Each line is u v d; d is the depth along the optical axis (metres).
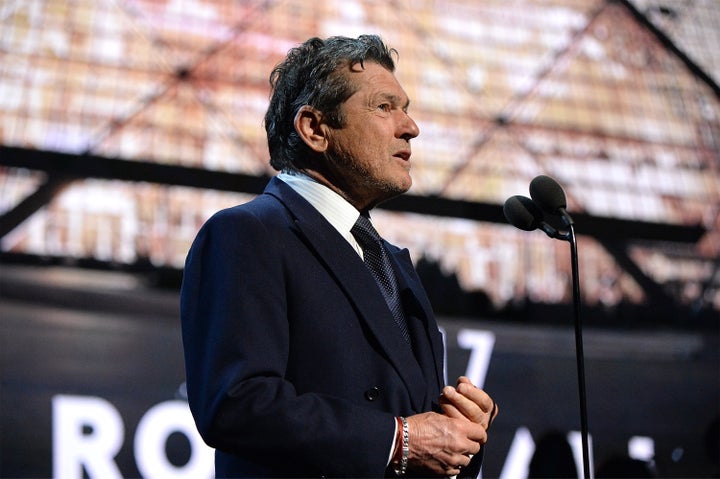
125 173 4.52
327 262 1.77
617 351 5.08
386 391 1.72
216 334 1.65
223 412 1.58
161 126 4.62
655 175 5.39
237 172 4.71
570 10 5.51
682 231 5.34
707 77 5.63
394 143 1.91
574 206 5.20
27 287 4.24
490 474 4.75
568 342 5.03
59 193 4.40
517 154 5.18
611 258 5.20
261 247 1.73
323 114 1.92
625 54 5.53
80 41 4.60
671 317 5.20
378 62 1.98
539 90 5.32
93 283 4.35
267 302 1.68
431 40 5.20
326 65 1.94
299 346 1.70
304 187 1.92
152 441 4.28
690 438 5.07
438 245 4.93
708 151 5.50
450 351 4.82
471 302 4.92
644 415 5.06
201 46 4.79
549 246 5.11
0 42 4.48
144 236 4.48
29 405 4.13
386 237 4.87
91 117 4.54
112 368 4.28
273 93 2.04
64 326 4.26
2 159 4.36
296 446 1.56
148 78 4.66
